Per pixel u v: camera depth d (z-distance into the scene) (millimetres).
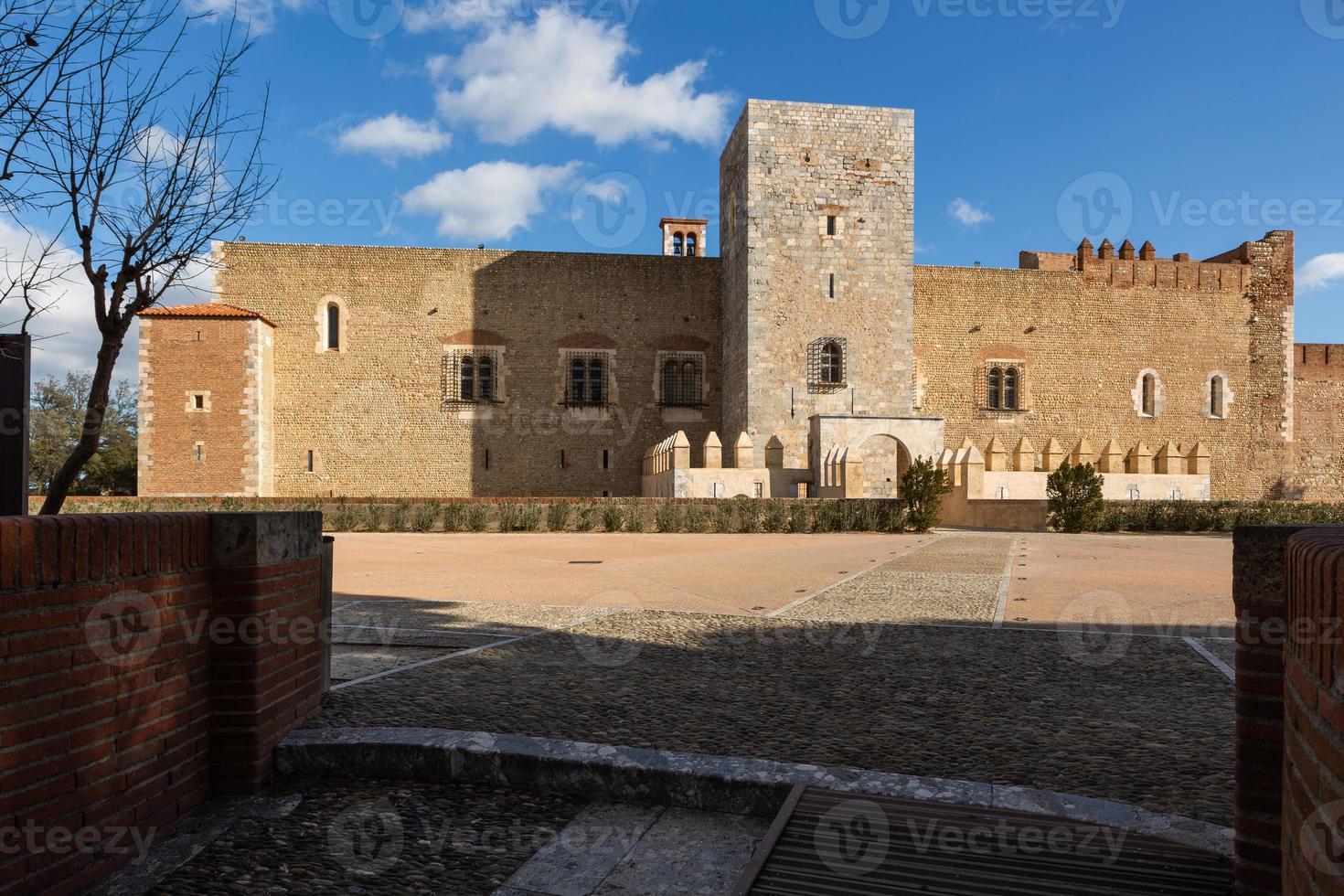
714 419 38969
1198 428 41094
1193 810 3941
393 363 37125
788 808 3904
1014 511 28109
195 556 4246
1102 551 18531
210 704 4391
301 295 36688
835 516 25406
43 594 3209
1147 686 6273
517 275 38188
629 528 25422
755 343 33594
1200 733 5109
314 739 4695
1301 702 2336
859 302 34219
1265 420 41719
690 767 4324
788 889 3297
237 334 33656
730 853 3760
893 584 12336
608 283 38812
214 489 33219
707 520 25484
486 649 7500
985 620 9133
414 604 10312
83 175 6059
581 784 4414
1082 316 40719
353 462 36625
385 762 4656
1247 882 3127
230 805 4277
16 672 3080
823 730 5160
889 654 7375
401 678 6418
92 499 26828
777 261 33875
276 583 4688
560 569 14625
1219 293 41781
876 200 34531
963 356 39844
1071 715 5496
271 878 3488
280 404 36250
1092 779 4348
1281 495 41562
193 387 33344
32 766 3150
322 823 4059
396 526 25984
